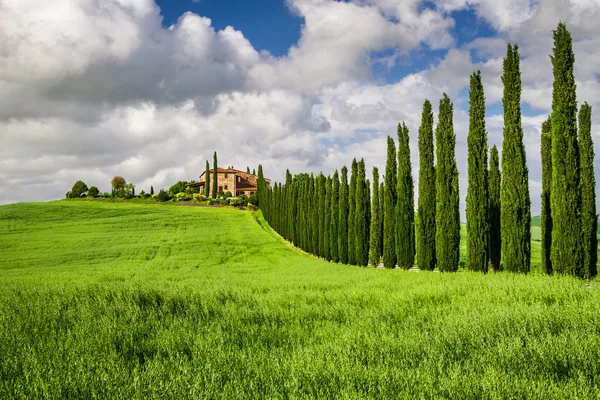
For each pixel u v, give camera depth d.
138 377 4.07
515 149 16.92
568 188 14.98
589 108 16.98
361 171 29.86
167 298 9.32
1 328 6.43
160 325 6.97
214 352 5.24
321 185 38.25
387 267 24.98
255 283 15.44
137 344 5.89
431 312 7.68
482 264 18.09
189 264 32.56
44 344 5.72
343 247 31.92
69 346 5.53
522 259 16.64
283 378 4.24
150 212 69.00
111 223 57.16
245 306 8.98
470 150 18.55
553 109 15.48
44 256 36.28
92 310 7.96
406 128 24.42
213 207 81.25
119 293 9.75
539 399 3.58
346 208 32.19
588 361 4.47
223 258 36.97
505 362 4.65
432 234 21.14
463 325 6.26
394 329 6.44
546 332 5.77
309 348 5.32
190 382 4.04
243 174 121.94
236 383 4.06
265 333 6.55
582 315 6.49
